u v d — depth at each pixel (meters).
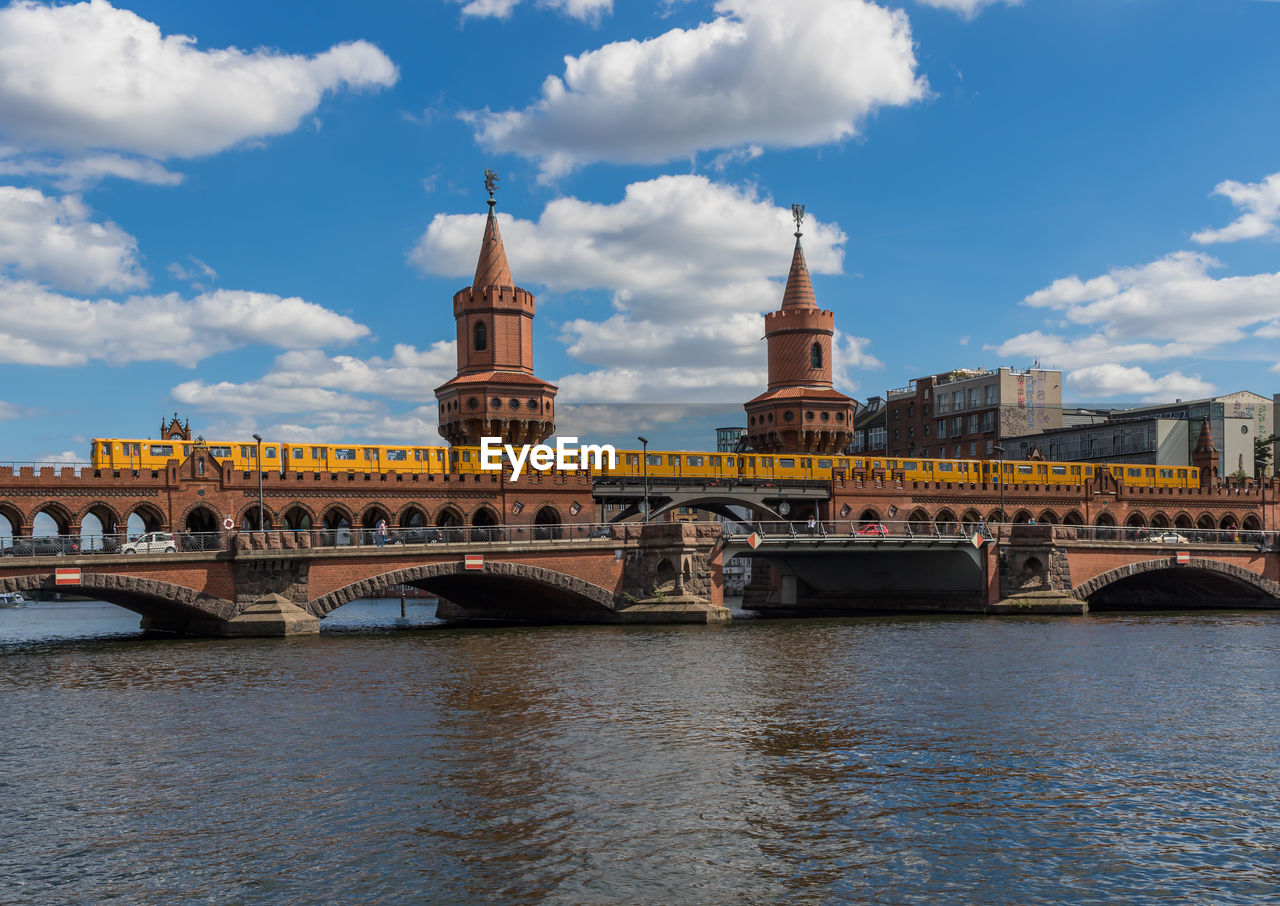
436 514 89.50
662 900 23.92
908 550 91.56
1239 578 100.25
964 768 34.34
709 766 34.47
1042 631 75.62
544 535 83.12
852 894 24.25
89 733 40.06
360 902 23.84
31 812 30.20
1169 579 105.12
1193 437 145.25
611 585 82.81
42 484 74.75
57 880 25.17
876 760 35.28
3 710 45.12
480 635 73.62
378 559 73.88
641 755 35.84
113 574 66.12
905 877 25.20
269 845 27.36
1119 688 48.81
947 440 171.38
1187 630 76.69
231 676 53.12
